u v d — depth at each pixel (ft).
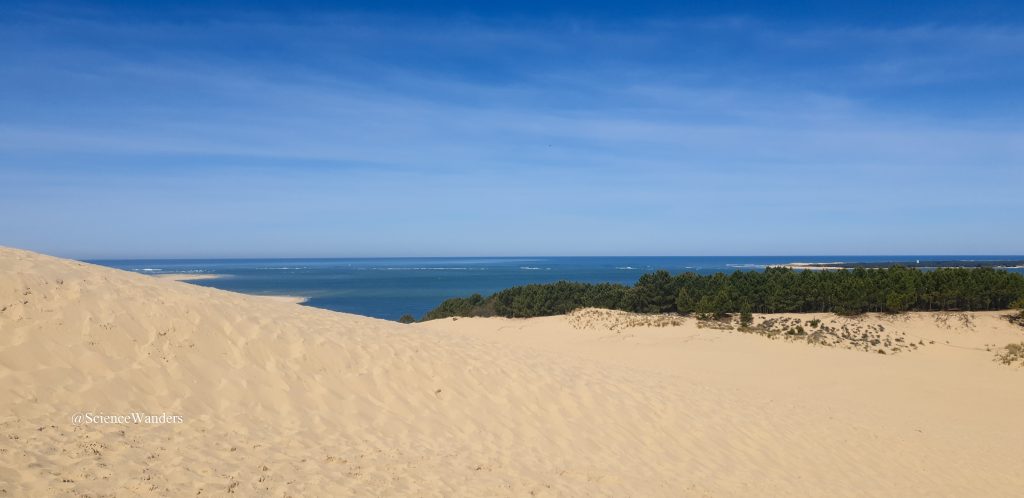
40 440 19.61
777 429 41.34
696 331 86.58
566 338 90.33
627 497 27.07
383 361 35.78
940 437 45.68
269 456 23.07
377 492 22.25
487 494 24.32
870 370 68.49
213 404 26.14
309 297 233.35
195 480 19.80
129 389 24.68
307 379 30.96
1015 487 37.24
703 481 30.78
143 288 32.83
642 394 42.73
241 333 32.22
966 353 76.23
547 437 32.65
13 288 26.91
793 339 82.12
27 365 23.40
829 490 32.78
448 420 31.86
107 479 18.51
